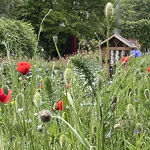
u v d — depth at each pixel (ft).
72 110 5.92
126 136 7.13
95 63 6.93
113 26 65.41
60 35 76.54
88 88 6.50
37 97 5.59
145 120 7.75
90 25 76.84
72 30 74.23
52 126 6.08
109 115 6.13
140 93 8.15
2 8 69.36
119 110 7.64
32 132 6.31
